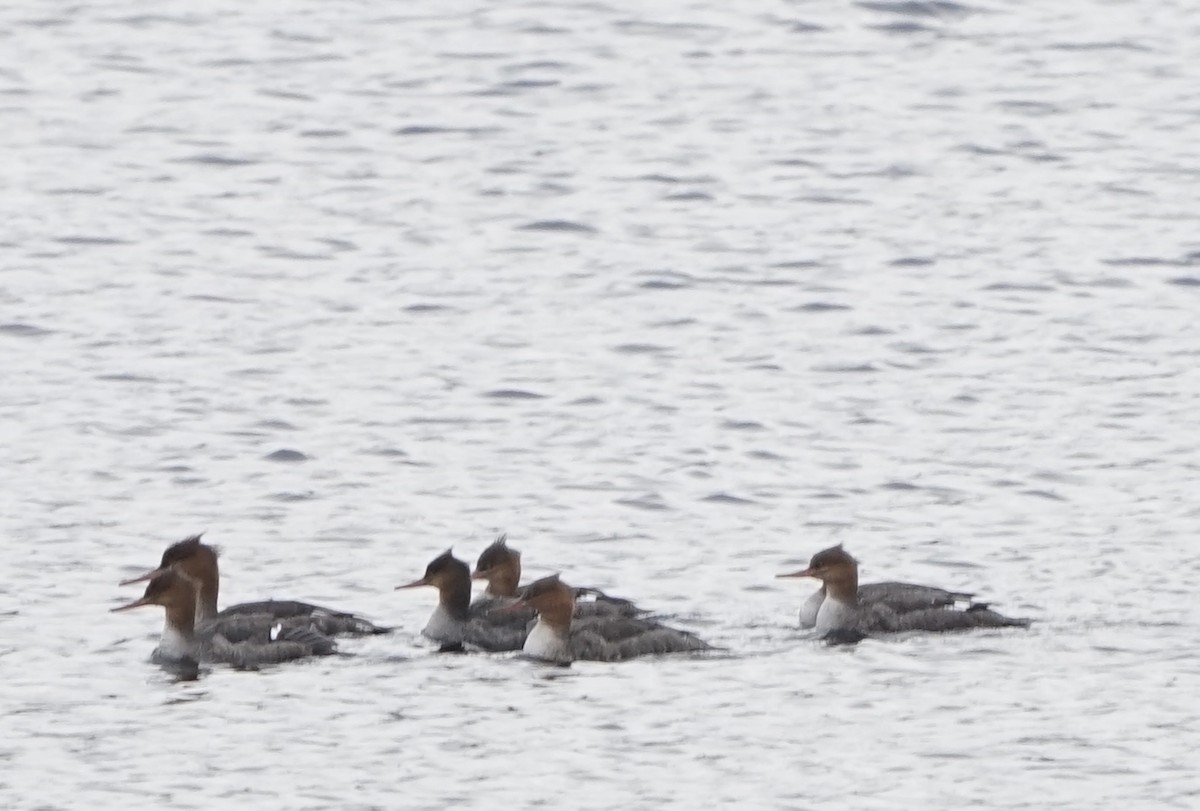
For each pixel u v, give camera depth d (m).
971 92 58.69
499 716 23.42
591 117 56.62
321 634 25.97
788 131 55.44
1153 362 39.31
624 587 28.48
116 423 35.25
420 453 34.16
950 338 40.81
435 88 58.88
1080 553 29.89
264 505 31.66
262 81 59.22
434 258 45.94
